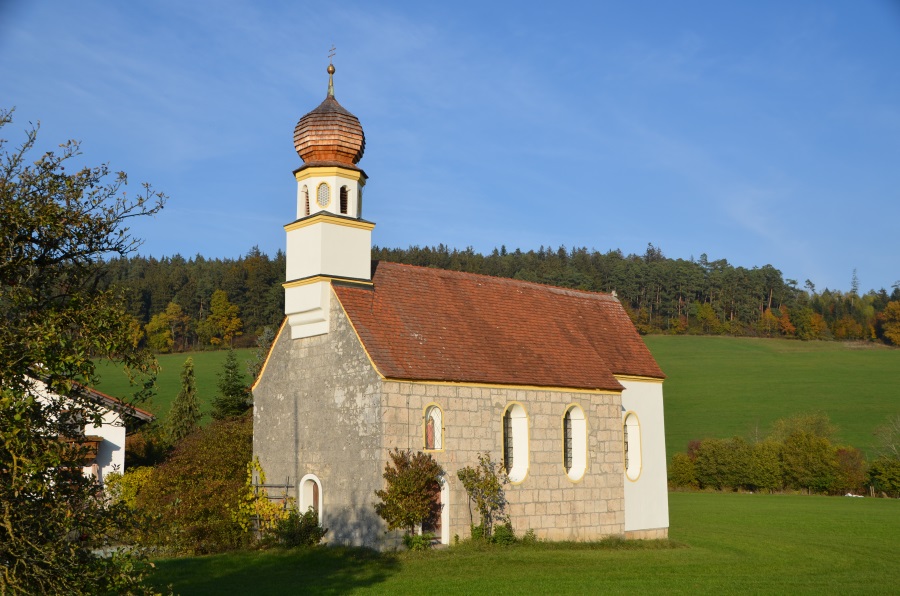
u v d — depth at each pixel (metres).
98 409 13.51
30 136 12.93
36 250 13.15
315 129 34.84
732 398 111.62
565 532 35.12
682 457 88.06
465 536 32.09
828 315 175.12
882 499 71.62
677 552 34.59
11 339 12.31
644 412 41.03
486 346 35.19
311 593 23.36
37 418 12.67
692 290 167.62
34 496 12.48
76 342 12.80
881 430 85.38
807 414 94.25
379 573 26.62
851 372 124.50
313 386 33.50
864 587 26.08
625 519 38.34
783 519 51.53
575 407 36.53
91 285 13.65
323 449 32.66
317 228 33.81
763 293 170.25
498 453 33.47
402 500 29.66
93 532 13.04
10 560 12.27
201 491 33.19
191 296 130.00
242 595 23.03
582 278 170.25
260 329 124.19
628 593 24.02
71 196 13.00
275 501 33.88
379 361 31.09
